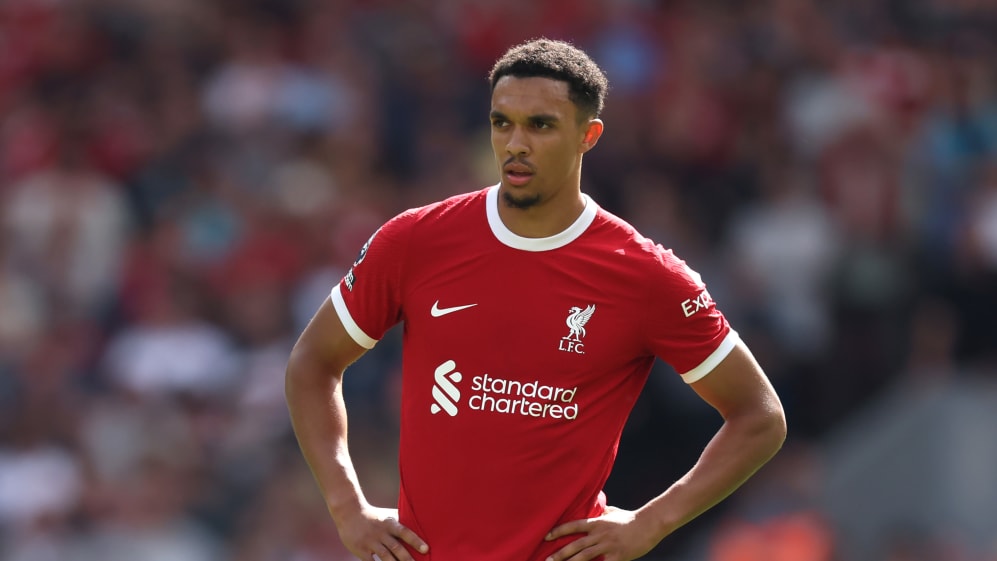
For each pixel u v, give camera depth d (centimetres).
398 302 1698
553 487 1647
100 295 4794
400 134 5209
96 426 4362
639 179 4659
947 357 4269
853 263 4303
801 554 3891
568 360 1642
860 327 4262
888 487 4072
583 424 1655
